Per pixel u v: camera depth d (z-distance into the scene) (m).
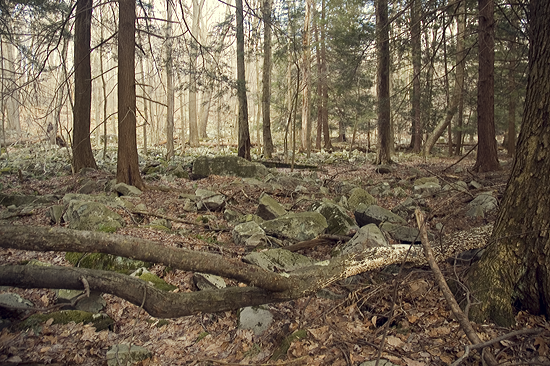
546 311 3.36
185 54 14.94
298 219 6.33
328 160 20.27
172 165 15.46
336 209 6.62
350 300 4.26
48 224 7.18
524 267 3.50
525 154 3.62
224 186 10.57
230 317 4.43
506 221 3.71
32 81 11.38
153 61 14.27
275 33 14.09
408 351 3.33
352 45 15.62
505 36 15.05
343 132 34.62
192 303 3.34
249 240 6.05
